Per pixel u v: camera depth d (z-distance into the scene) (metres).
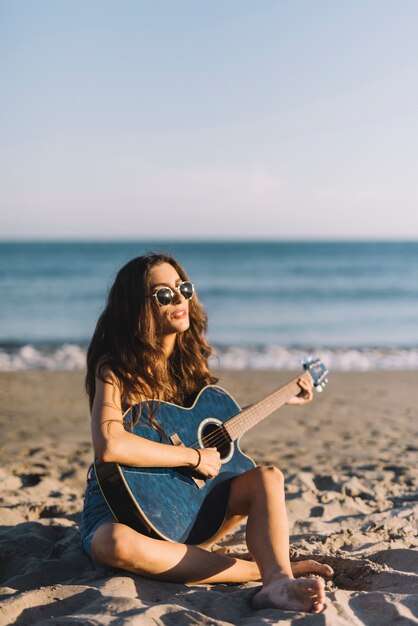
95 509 3.05
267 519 2.87
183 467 3.00
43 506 4.27
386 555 3.31
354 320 23.98
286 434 7.45
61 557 3.30
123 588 2.70
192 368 3.41
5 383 11.29
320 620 2.41
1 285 37.50
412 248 122.25
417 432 7.60
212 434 3.24
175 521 2.89
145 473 2.90
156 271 3.21
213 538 3.00
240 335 19.94
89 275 45.59
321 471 5.64
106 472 2.85
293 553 3.27
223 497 3.07
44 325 21.58
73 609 2.59
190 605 2.61
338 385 11.32
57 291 33.72
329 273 50.12
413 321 23.81
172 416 3.15
